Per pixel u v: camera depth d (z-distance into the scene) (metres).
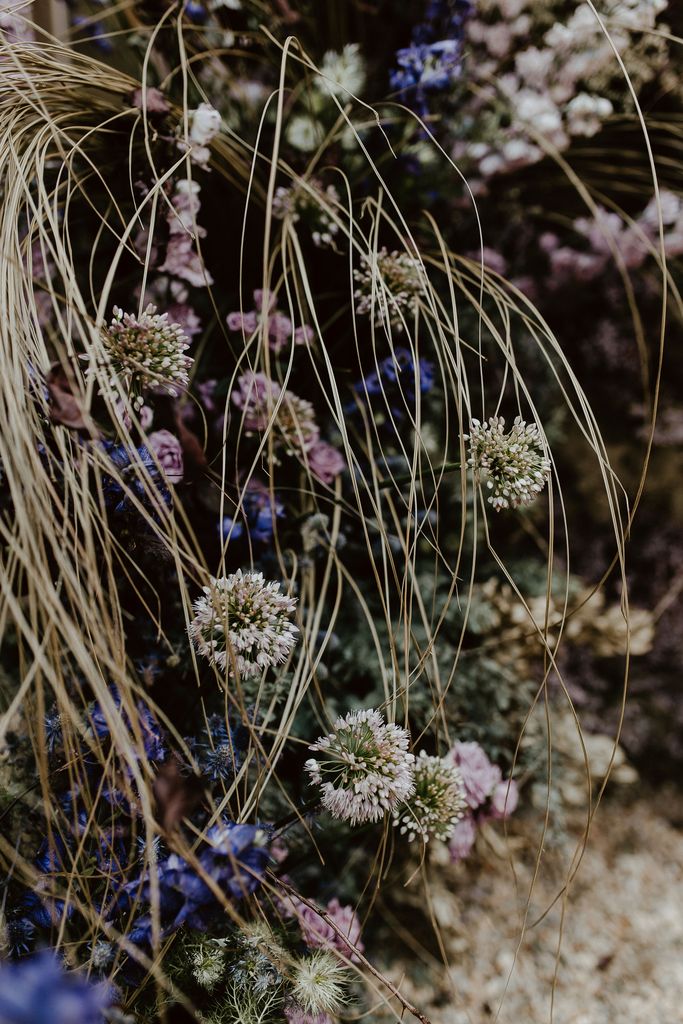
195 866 0.41
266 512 0.56
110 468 0.45
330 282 0.64
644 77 0.69
